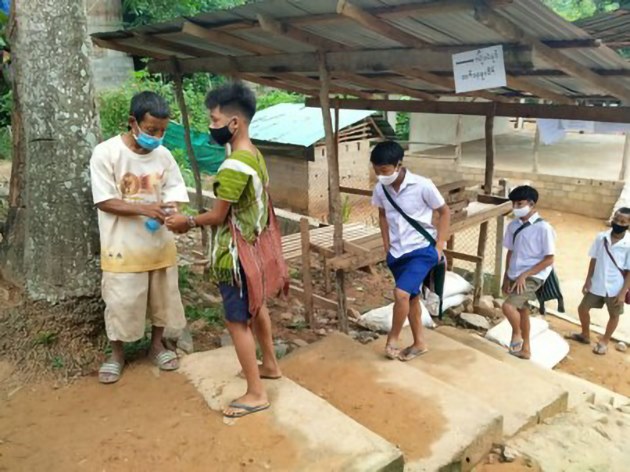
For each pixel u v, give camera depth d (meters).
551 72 4.45
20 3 3.27
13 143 4.00
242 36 4.88
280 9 3.94
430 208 4.07
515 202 5.14
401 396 3.49
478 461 3.14
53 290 3.49
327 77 4.72
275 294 2.99
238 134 2.79
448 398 3.46
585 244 11.45
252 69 5.52
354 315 5.96
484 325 6.50
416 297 4.20
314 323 5.50
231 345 4.14
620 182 13.16
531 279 5.20
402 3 3.39
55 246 3.46
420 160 16.38
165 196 3.34
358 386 3.62
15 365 3.40
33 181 3.44
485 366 4.27
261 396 3.03
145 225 3.23
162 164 3.28
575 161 15.80
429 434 3.09
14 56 3.99
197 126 15.13
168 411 3.05
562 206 14.14
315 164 12.18
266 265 2.90
